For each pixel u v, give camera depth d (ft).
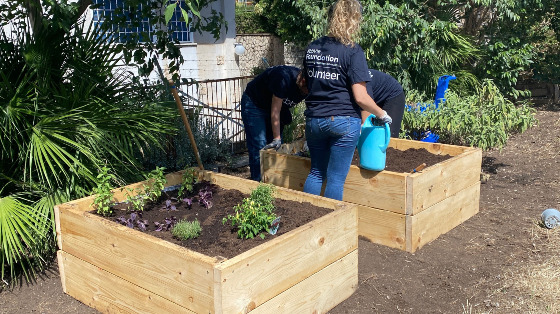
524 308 11.17
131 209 12.44
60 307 11.46
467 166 16.05
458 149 17.03
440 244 14.60
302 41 32.04
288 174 16.63
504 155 24.88
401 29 27.04
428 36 26.63
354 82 12.23
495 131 21.79
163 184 13.37
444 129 22.33
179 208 12.73
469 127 21.71
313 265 10.43
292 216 11.49
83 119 12.92
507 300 11.50
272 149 17.31
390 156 17.35
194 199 13.33
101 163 13.47
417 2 27.32
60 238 11.74
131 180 14.92
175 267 9.23
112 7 26.32
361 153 14.17
